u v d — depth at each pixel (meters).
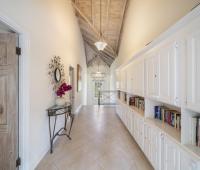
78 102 7.72
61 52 4.17
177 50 1.73
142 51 2.93
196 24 1.39
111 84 12.12
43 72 2.87
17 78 2.16
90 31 8.09
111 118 6.04
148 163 2.64
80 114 6.81
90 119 5.87
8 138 2.07
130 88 4.21
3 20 1.73
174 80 1.79
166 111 2.49
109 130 4.49
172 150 1.76
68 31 5.14
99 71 13.24
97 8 5.96
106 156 2.89
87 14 6.46
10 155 2.07
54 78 3.53
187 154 1.47
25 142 2.22
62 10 4.32
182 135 1.60
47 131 3.10
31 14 2.38
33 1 2.45
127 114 4.41
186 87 1.55
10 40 2.05
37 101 2.60
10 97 2.06
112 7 5.79
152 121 2.57
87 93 13.15
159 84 2.22
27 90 2.22
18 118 2.19
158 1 2.94
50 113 3.04
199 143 1.52
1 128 2.07
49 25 3.22
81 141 3.63
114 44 8.29
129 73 4.34
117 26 6.91
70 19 5.50
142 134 2.92
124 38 6.51
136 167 2.51
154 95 2.42
